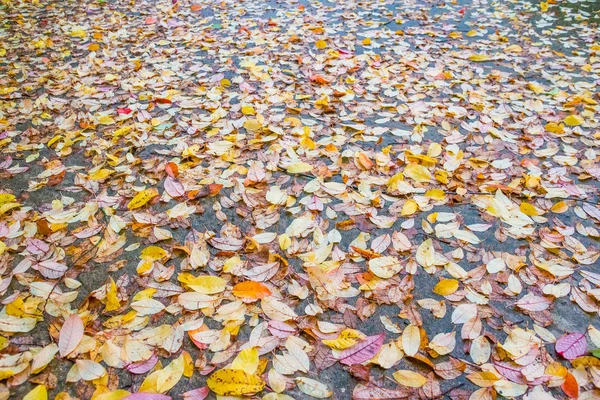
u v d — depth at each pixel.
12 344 1.46
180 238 1.91
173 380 1.33
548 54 3.71
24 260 1.77
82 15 4.96
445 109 2.91
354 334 1.45
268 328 1.48
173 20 4.71
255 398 1.30
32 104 3.02
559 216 2.01
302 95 3.08
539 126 2.69
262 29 4.40
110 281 1.70
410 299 1.61
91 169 2.36
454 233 1.88
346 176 2.24
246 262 1.76
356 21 4.59
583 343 1.42
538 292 1.64
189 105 2.98
